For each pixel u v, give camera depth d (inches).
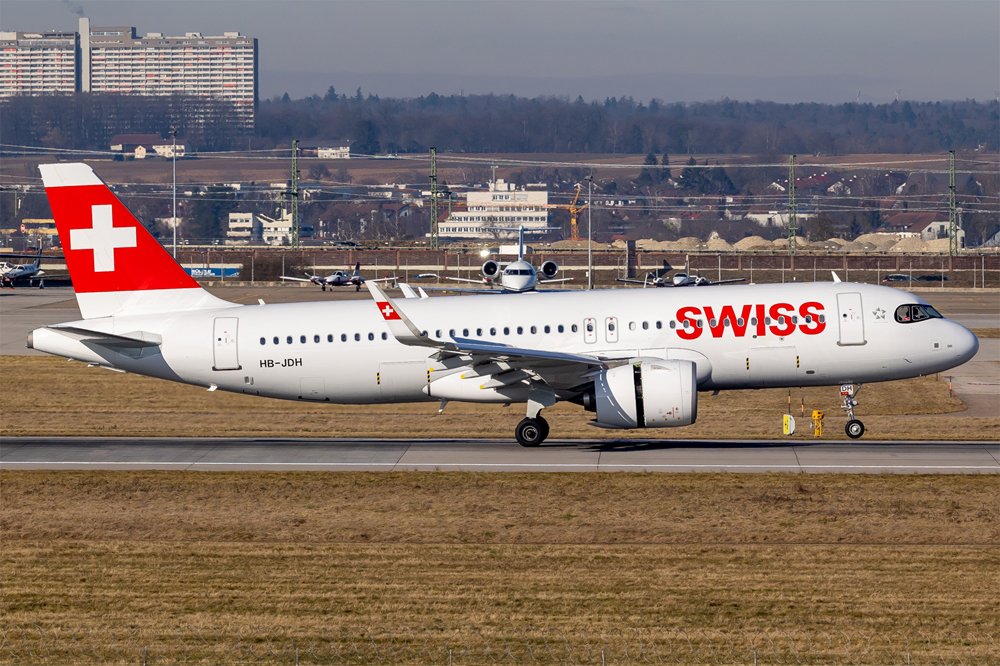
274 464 7795.3
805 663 4441.4
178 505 6756.9
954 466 7445.9
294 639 4714.6
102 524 6407.5
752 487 6879.9
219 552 5871.1
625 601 5108.3
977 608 4982.8
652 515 6412.4
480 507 6614.2
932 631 4744.1
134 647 4653.1
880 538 5989.2
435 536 6122.1
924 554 5698.8
